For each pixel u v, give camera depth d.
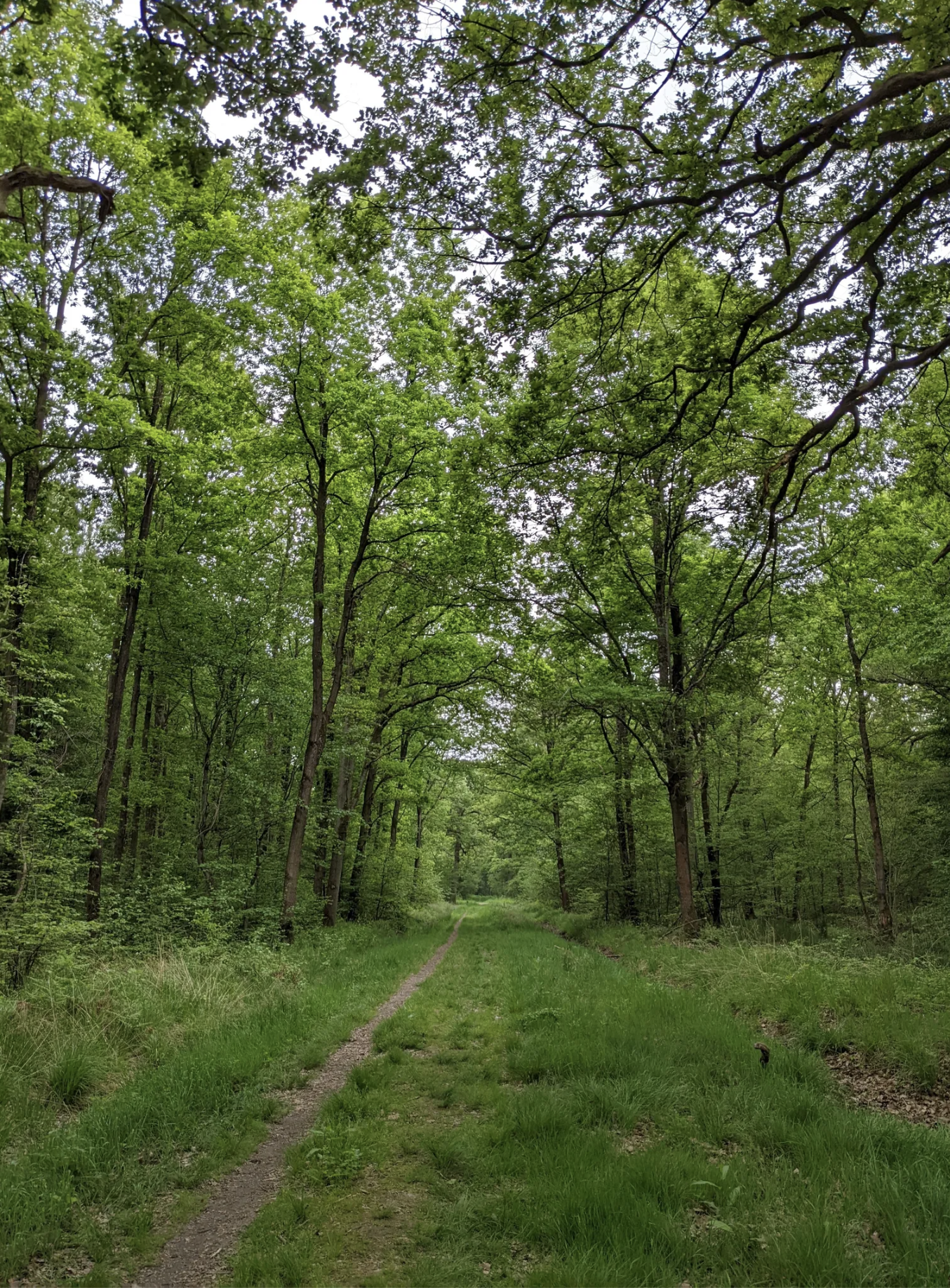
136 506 17.75
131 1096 5.83
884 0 6.36
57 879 11.61
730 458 10.84
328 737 21.55
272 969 11.69
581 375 9.79
